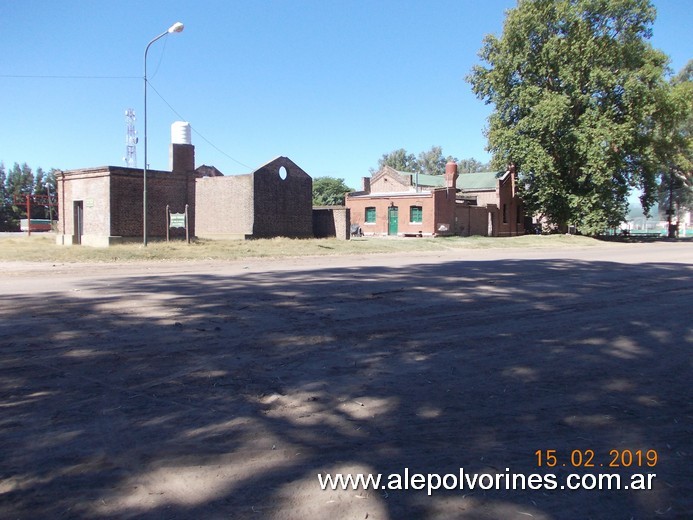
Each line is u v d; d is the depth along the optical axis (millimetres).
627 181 49312
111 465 3807
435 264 19031
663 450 4238
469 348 7051
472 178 62344
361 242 32875
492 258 23125
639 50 45938
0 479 3602
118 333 7480
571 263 19703
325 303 10039
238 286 12312
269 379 5699
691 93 48750
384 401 5121
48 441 4168
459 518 3262
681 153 56844
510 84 47875
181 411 4797
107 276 14680
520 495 3539
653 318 9188
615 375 6074
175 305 9641
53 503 3318
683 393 5535
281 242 29562
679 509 3441
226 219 34375
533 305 10219
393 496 3475
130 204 28047
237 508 3291
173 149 29938
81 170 28547
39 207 89625
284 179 35062
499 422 4680
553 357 6727
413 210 46688
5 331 7527
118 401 5008
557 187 46438
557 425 4648
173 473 3703
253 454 4000
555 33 45906
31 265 17922
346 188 83438
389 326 8211
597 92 45438
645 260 21734
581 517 3322
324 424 4562
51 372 5789
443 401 5148
